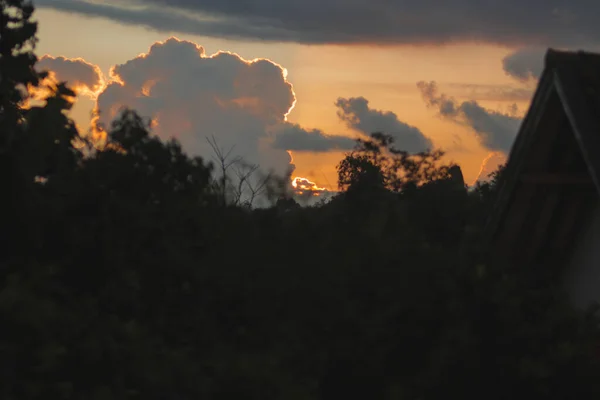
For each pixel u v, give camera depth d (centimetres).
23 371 2269
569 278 3472
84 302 2955
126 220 3519
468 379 2925
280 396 2780
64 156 3494
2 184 3159
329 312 3303
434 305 3117
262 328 3434
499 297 3005
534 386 2853
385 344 3128
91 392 2344
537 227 3366
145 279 3500
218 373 2781
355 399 3162
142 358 2583
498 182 3325
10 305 2331
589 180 3117
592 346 2986
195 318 3425
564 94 2848
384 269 3316
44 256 3288
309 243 3694
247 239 3822
